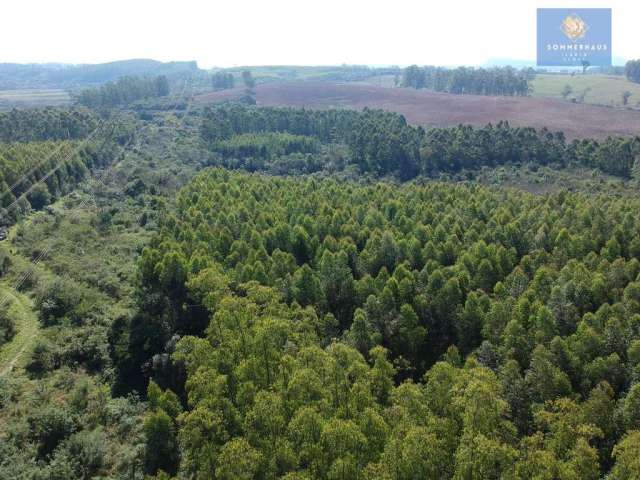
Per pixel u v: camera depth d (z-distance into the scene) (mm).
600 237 91125
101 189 147875
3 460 52219
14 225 118562
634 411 48156
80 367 72750
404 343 69625
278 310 67062
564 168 160500
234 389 56500
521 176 157250
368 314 71875
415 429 42969
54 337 76500
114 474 54125
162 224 115312
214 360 58781
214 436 48906
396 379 67562
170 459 54562
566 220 99812
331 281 80188
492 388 48250
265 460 45438
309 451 44531
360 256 89500
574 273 74500
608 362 56250
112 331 79625
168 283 80875
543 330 62812
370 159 178250
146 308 81000
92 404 64375
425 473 41656
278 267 82500
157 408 57188
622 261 76562
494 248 86750
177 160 184250
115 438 59812
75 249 107375
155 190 150250
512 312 67938
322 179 166375
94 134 190250
